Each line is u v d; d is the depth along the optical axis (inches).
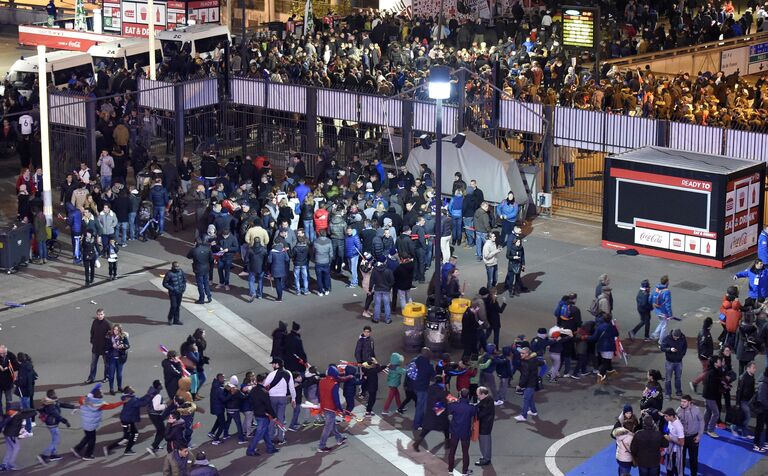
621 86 2071.9
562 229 1761.8
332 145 2036.2
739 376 1238.3
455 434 1059.3
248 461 1101.1
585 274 1573.6
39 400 1219.9
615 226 1667.1
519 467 1082.1
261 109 2105.1
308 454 1115.3
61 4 3469.5
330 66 2239.2
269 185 1772.9
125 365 1306.6
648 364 1291.8
